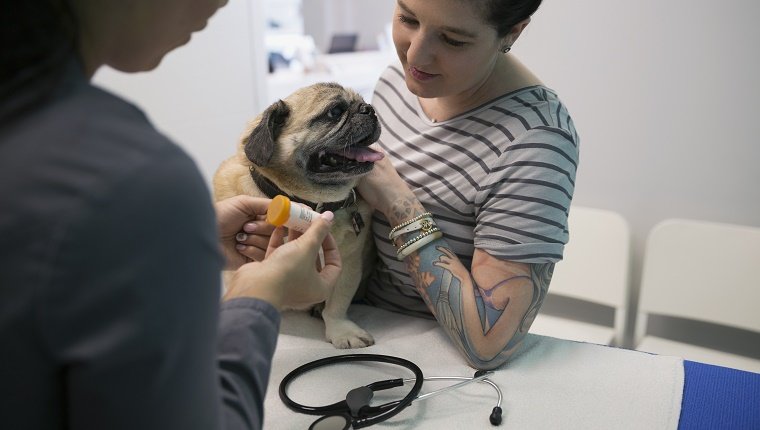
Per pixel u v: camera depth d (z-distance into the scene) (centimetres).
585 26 249
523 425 99
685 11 229
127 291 43
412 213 127
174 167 47
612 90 251
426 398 106
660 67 238
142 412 46
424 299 127
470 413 102
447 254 126
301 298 81
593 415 101
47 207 43
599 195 266
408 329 138
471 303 117
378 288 154
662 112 243
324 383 111
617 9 241
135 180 45
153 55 63
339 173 132
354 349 127
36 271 42
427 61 115
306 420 99
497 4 106
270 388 110
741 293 225
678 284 236
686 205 248
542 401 105
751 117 226
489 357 115
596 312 275
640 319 246
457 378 111
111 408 45
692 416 103
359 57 465
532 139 119
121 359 44
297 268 76
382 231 140
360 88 442
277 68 423
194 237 48
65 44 49
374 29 548
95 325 43
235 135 289
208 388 51
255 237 115
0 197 43
